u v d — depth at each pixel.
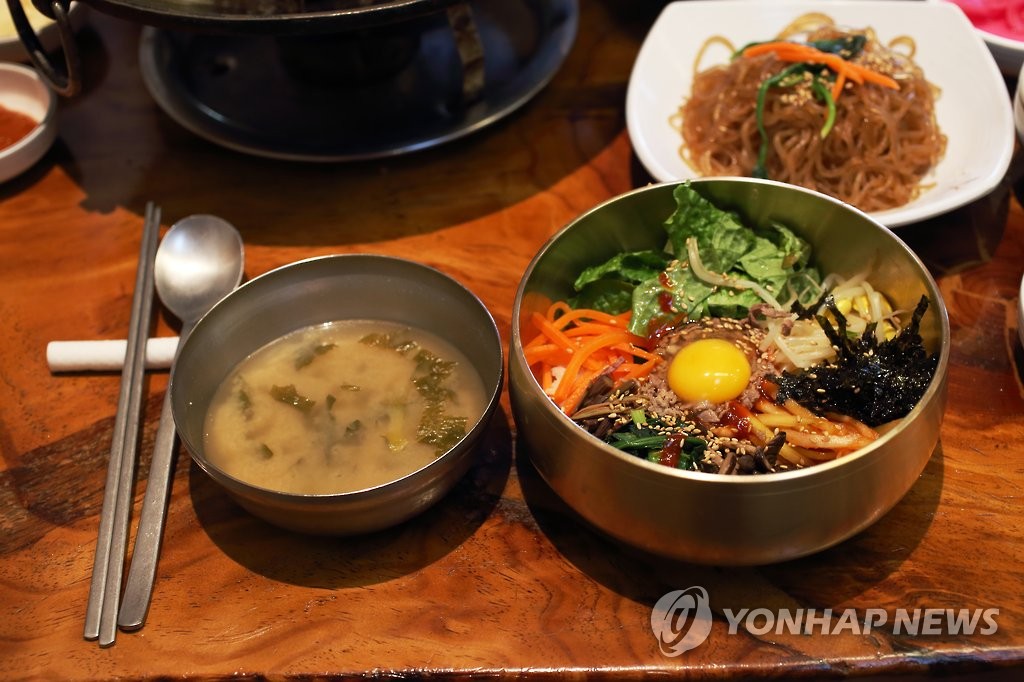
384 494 0.44
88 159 0.67
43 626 0.46
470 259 0.60
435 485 0.45
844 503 0.42
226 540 0.49
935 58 0.64
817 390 0.47
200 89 0.68
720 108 0.63
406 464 0.48
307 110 0.66
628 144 0.66
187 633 0.46
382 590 0.47
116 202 0.64
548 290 0.52
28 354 0.57
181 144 0.68
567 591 0.46
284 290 0.52
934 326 0.47
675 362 0.50
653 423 0.48
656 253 0.55
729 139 0.63
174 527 0.49
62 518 0.50
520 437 0.48
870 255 0.51
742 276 0.54
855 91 0.61
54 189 0.65
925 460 0.45
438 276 0.51
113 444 0.51
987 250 0.58
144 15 0.53
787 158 0.61
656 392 0.50
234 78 0.69
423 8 0.53
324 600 0.47
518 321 0.46
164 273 0.58
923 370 0.47
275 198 0.64
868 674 0.44
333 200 0.64
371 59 0.65
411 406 0.50
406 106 0.66
